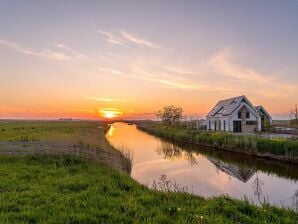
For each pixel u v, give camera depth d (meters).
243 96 47.44
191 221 7.36
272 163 23.61
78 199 9.09
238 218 7.73
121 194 10.03
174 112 79.12
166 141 45.25
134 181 12.72
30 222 7.05
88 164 16.03
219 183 16.66
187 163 24.06
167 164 23.52
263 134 39.06
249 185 16.27
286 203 12.45
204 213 7.97
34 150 18.12
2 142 19.22
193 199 9.75
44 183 11.53
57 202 8.70
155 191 10.62
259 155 26.12
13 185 10.95
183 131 49.09
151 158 26.95
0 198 8.94
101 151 20.50
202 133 40.66
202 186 15.81
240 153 28.78
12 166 15.20
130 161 22.58
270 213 8.30
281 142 24.94
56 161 16.48
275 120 71.31
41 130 50.44
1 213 7.45
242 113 47.03
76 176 12.92
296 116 61.84
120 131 82.94
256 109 50.06
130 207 8.23
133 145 38.88
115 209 8.09
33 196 9.43
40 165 15.70
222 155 28.77
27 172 13.59
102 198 9.22
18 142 19.47
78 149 18.53
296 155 22.73
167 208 8.35
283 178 18.25
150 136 58.94
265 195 14.03
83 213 7.52
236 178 18.17
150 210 8.05
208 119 58.53
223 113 50.31
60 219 7.04
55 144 19.28
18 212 7.71
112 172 14.23
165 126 71.75
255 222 7.45
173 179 17.50
